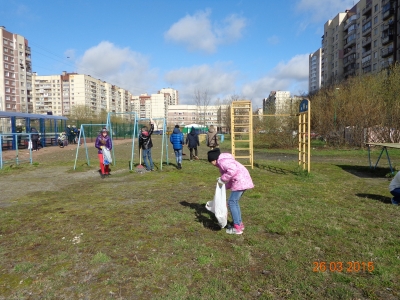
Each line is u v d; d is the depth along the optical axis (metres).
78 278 3.29
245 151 20.25
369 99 20.80
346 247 3.95
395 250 3.81
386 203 6.18
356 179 9.13
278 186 7.91
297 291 2.95
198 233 4.52
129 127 47.41
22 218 5.40
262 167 11.91
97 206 6.16
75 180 9.43
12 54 72.94
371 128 19.92
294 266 3.43
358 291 2.95
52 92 96.81
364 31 58.53
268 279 3.17
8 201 6.72
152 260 3.64
